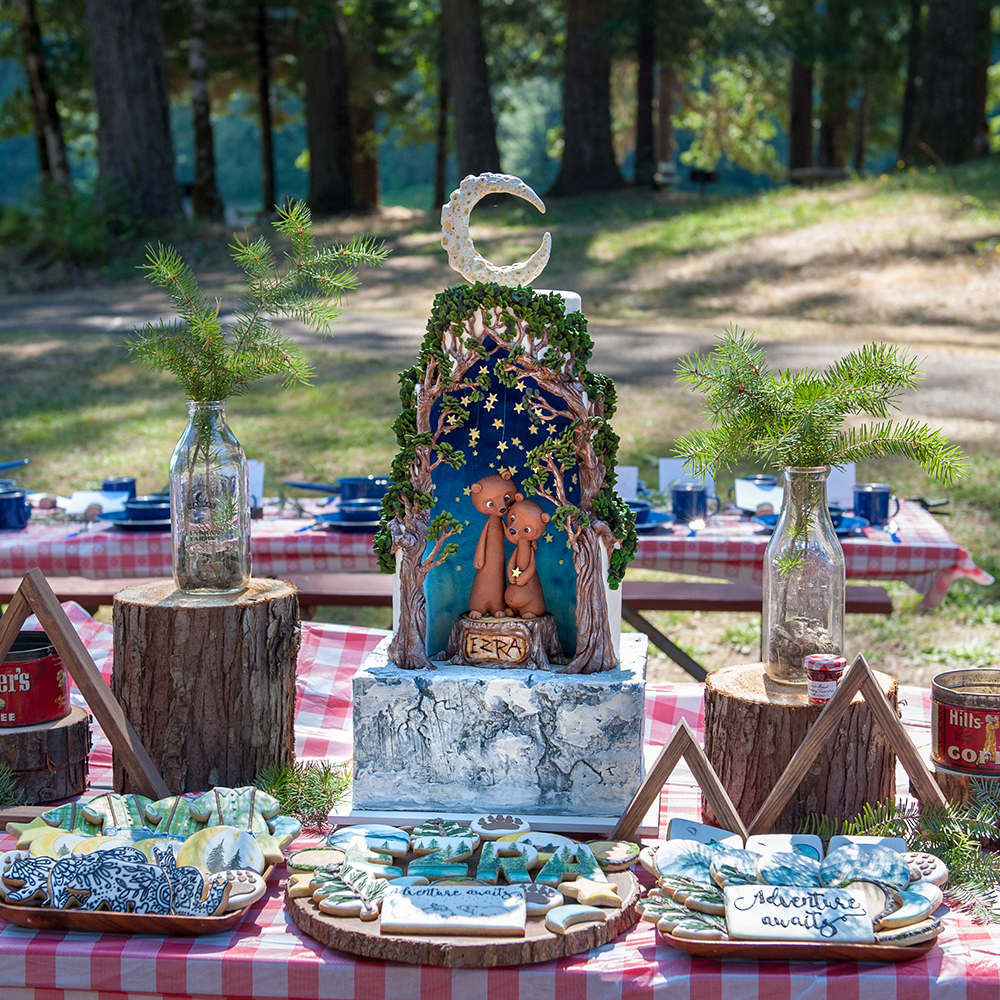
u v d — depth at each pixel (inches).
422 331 545.0
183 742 98.6
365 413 397.1
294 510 180.2
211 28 1070.4
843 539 160.9
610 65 994.7
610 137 979.9
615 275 647.1
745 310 566.9
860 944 71.9
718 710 91.3
